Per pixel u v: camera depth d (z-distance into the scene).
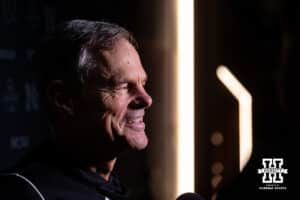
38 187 1.59
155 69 3.51
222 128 3.63
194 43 3.63
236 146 3.61
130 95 1.64
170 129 3.49
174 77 3.49
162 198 3.50
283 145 2.29
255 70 3.96
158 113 3.50
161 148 3.51
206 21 3.69
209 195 3.47
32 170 1.65
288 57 3.00
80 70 1.60
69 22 1.65
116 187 1.71
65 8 3.35
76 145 1.66
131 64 1.62
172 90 3.49
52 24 3.28
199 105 3.61
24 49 3.16
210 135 3.59
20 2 3.16
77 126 1.65
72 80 1.62
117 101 1.61
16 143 3.12
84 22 1.64
